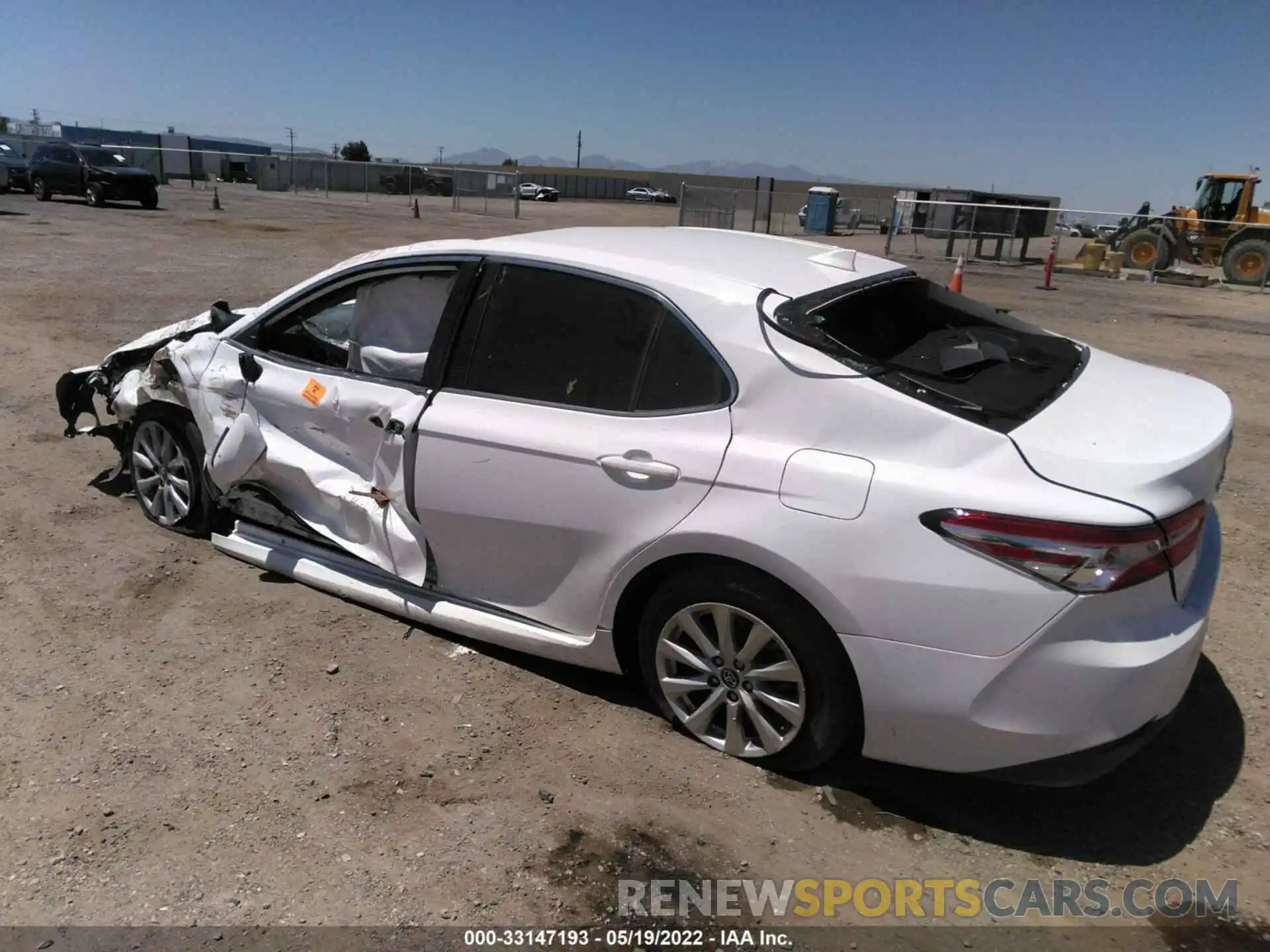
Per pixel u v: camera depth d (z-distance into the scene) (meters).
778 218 34.81
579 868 2.64
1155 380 3.25
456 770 3.04
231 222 24.47
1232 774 3.12
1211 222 20.95
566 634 3.35
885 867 2.68
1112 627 2.47
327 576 4.01
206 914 2.44
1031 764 2.58
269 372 4.08
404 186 47.50
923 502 2.55
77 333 9.37
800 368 2.81
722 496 2.83
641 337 3.11
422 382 3.55
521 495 3.24
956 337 3.23
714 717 3.13
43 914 2.42
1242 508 5.65
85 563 4.38
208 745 3.12
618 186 69.19
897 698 2.65
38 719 3.22
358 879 2.58
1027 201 26.39
